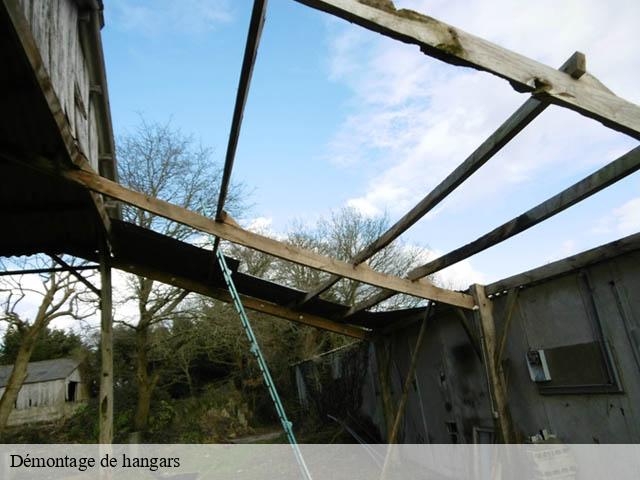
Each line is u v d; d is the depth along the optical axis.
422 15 1.80
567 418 3.99
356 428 9.56
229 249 14.59
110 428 4.96
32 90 3.03
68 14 4.18
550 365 4.13
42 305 7.63
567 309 3.98
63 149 3.50
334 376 11.49
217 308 10.86
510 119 2.35
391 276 4.68
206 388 15.48
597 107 2.02
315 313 7.01
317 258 4.40
